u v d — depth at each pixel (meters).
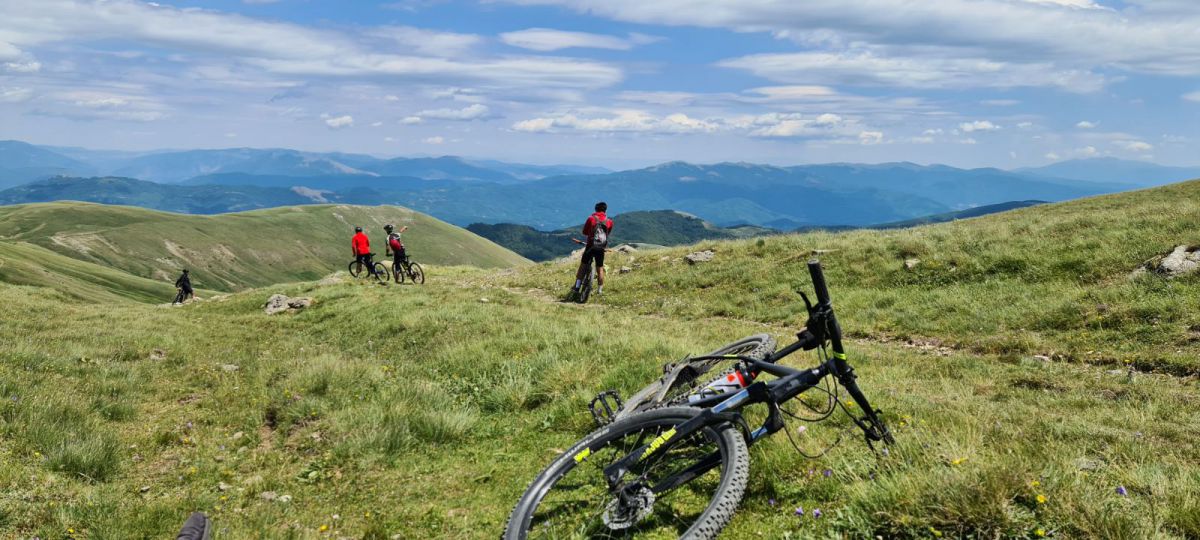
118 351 14.51
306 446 7.16
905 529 3.57
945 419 6.09
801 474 4.74
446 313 17.05
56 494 5.64
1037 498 3.50
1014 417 6.75
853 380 4.17
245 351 15.81
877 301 16.27
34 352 12.70
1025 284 15.20
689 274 22.02
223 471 6.55
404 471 6.17
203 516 4.34
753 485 4.62
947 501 3.56
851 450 4.98
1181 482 4.10
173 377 12.27
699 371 5.24
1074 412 7.57
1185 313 11.37
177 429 8.25
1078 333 11.88
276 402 8.98
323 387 9.68
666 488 3.69
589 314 17.45
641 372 8.42
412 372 10.98
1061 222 19.61
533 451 6.36
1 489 5.55
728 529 4.04
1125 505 3.57
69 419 8.13
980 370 10.27
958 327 13.47
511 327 14.12
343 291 24.42
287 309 23.30
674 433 3.59
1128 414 7.25
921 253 18.95
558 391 8.23
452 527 4.75
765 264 21.41
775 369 4.04
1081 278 14.63
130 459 7.02
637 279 22.78
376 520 5.04
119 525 4.98
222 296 31.56
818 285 3.97
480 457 6.38
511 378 9.07
